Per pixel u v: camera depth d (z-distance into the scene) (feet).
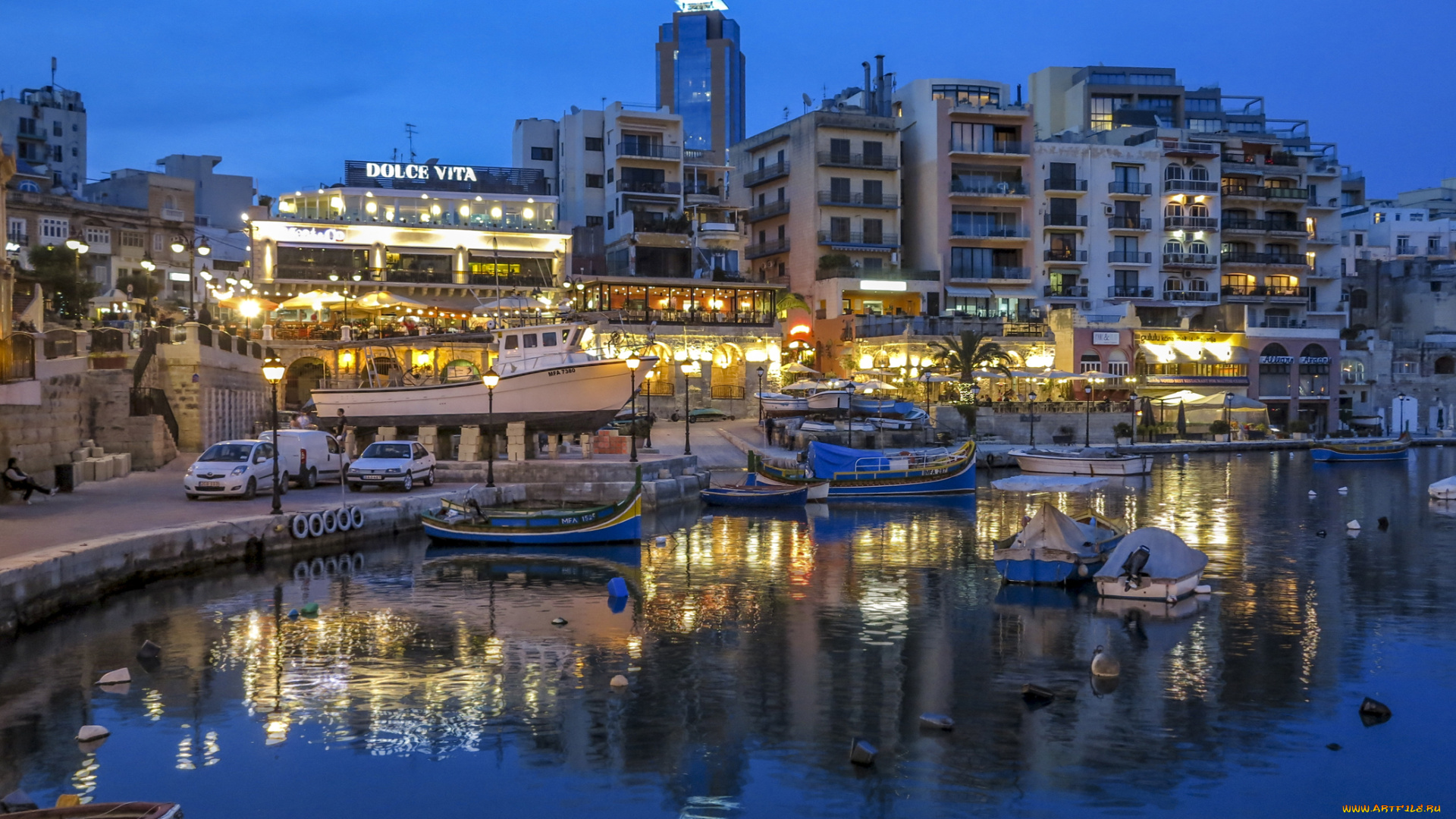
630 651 69.36
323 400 153.17
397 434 152.87
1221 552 113.80
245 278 244.22
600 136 313.94
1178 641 73.61
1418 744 54.08
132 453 131.54
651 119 306.55
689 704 59.00
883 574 98.43
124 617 74.33
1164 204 329.11
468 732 54.29
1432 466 239.50
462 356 226.38
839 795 47.57
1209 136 342.85
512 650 69.05
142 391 135.13
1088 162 320.50
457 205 272.72
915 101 319.68
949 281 307.78
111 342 137.80
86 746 51.55
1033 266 315.78
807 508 155.84
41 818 37.27
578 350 151.12
